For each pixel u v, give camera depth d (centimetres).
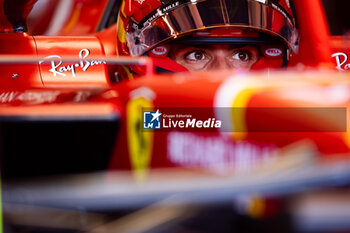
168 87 453
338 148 386
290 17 681
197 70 688
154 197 377
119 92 469
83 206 386
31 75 747
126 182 402
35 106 447
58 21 1585
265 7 657
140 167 431
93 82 760
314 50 577
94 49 805
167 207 375
